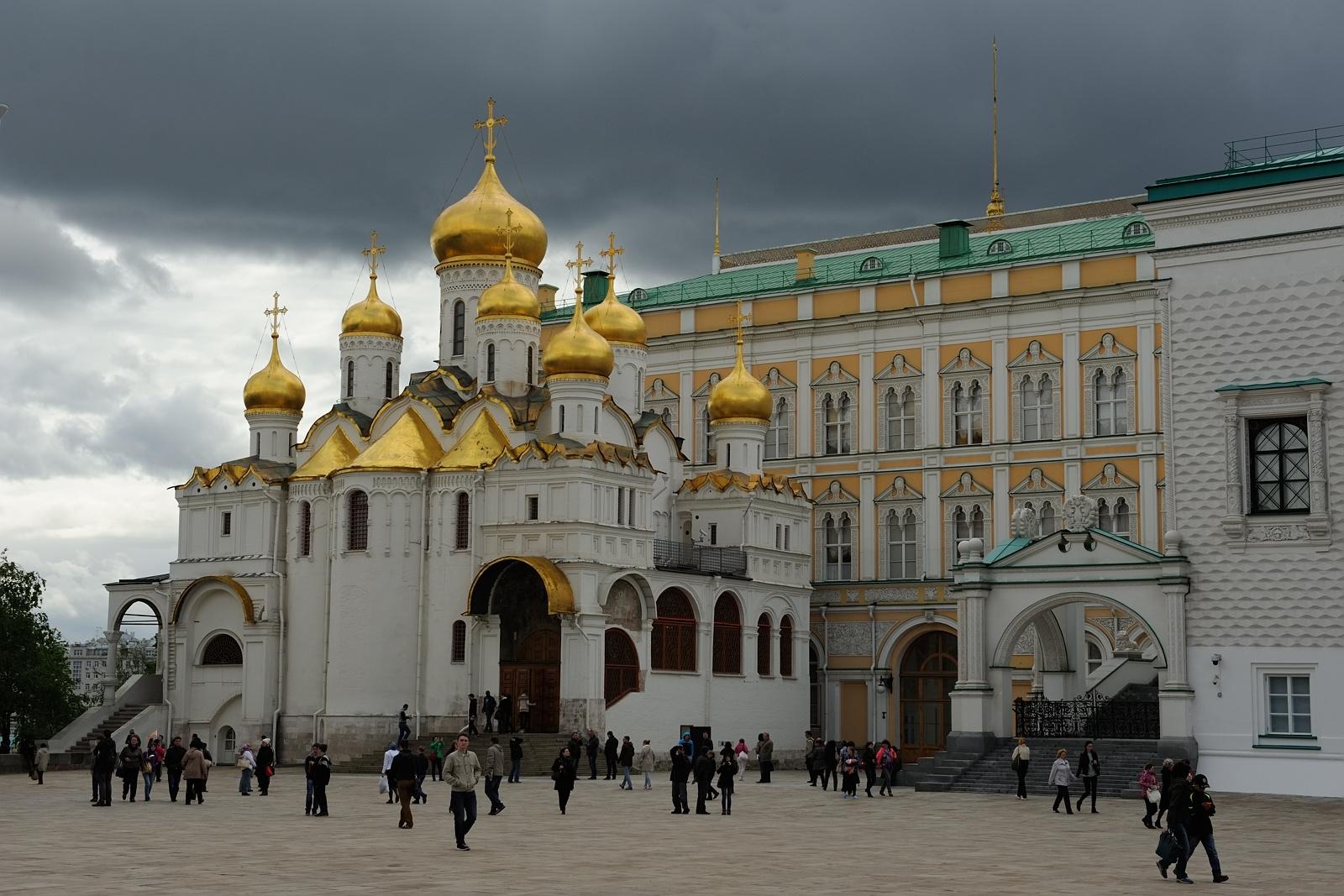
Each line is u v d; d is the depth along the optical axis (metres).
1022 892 29.17
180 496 84.31
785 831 42.47
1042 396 82.50
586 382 78.19
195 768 51.44
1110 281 80.88
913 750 84.88
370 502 76.88
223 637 82.00
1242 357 55.12
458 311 86.38
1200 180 55.84
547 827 43.16
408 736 74.12
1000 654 61.00
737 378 86.00
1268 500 54.75
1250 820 45.34
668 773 72.75
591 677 72.88
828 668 87.38
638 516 77.06
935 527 84.69
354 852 35.50
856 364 87.94
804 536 87.06
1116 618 78.00
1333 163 53.59
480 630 74.56
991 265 84.31
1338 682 52.97
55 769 74.88
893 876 31.61
